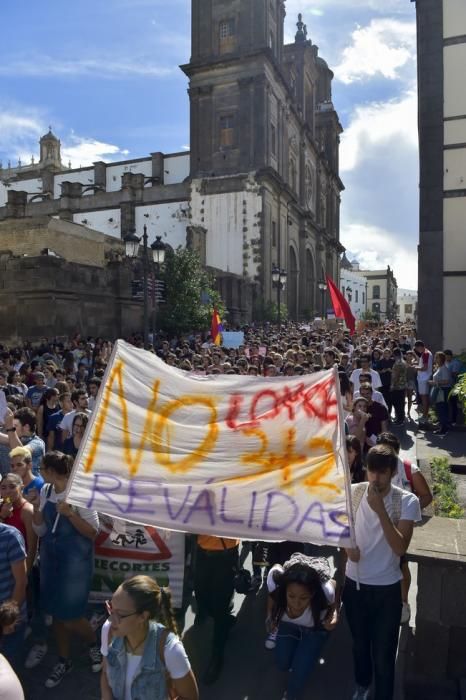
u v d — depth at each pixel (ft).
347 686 13.98
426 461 28.30
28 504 15.12
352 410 22.70
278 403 12.89
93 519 14.21
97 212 158.30
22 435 21.95
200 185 137.39
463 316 47.60
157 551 15.96
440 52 47.70
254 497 11.80
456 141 47.47
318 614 12.56
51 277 70.79
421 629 13.47
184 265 87.92
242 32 134.41
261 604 17.90
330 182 209.97
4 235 92.27
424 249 48.37
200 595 14.60
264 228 132.77
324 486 11.60
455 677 13.35
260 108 133.08
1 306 73.41
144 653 9.07
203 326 87.97
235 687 13.93
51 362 43.11
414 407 51.98
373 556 12.25
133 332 83.92
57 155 246.68
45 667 14.69
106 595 16.03
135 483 12.38
